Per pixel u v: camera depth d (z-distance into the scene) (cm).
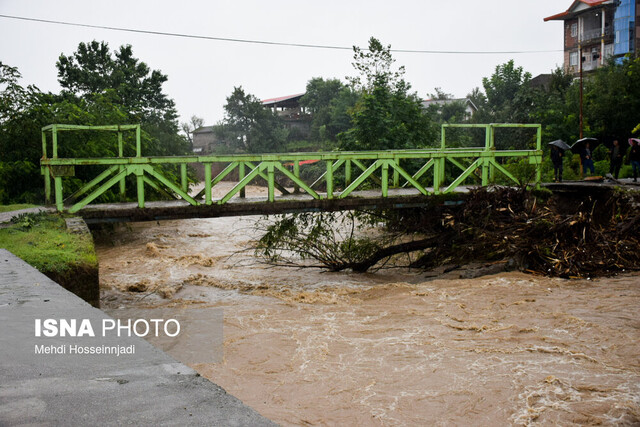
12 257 635
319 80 5931
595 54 4197
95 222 1076
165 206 1110
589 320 800
